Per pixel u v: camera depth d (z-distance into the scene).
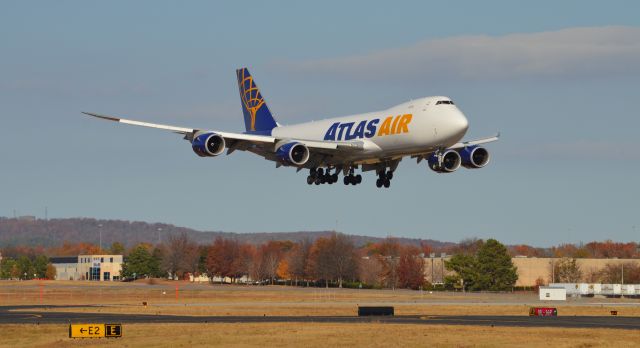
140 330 188.75
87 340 170.50
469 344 156.75
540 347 152.38
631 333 176.75
